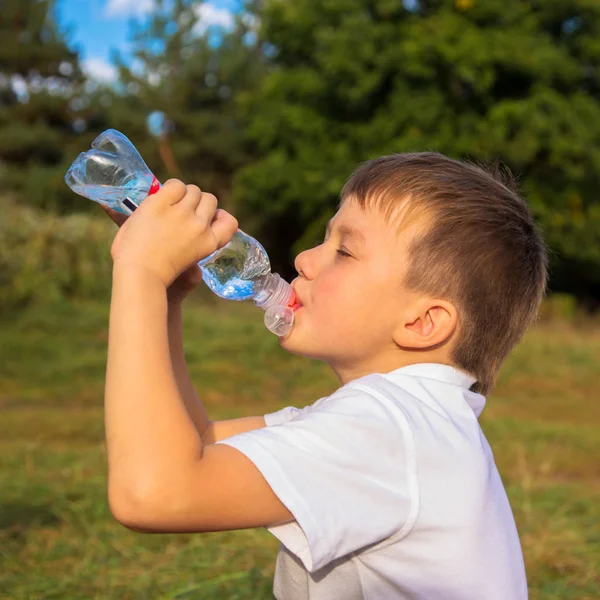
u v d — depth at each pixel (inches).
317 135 715.4
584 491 171.6
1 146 990.4
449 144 628.7
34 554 123.7
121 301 53.8
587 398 310.0
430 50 617.9
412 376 61.9
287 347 67.3
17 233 419.5
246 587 110.2
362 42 640.4
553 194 666.2
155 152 960.9
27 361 323.6
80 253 440.5
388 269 63.9
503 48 613.9
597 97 697.6
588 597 114.2
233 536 132.5
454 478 56.4
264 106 755.4
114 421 50.9
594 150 637.9
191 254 56.9
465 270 64.1
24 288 398.6
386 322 64.3
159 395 51.6
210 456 51.8
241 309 474.9
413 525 54.4
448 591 55.0
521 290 67.8
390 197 65.1
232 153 960.9
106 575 116.3
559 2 657.6
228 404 282.4
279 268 876.6
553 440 223.9
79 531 135.3
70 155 963.3
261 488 51.9
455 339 65.2
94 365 320.8
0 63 1077.8
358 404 56.4
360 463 53.7
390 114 662.5
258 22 1007.6
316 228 745.0
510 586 58.6
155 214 56.5
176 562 121.1
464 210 65.0
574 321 633.0
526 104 620.4
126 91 995.3
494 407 280.8
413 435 55.9
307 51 738.8
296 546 52.7
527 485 164.1
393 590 56.0
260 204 783.7
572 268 751.7
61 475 171.3
